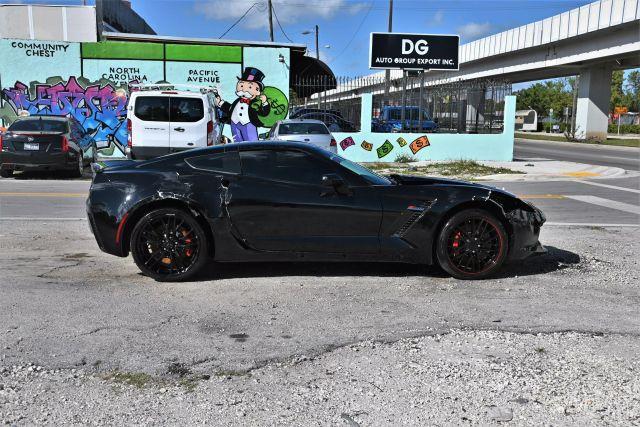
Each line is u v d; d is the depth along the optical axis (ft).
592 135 143.95
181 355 13.12
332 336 14.25
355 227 18.69
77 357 12.95
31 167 47.52
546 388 11.58
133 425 10.24
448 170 60.18
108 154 70.69
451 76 185.98
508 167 64.59
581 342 13.92
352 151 69.62
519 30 141.08
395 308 16.33
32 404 10.94
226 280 19.04
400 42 71.05
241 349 13.47
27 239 25.41
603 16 110.32
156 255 18.72
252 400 11.13
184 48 70.54
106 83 69.82
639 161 77.77
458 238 18.89
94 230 18.93
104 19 86.63
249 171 18.94
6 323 14.90
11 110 68.59
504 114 71.31
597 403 10.99
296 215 18.57
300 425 10.25
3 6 69.72
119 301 16.83
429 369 12.42
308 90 84.53
